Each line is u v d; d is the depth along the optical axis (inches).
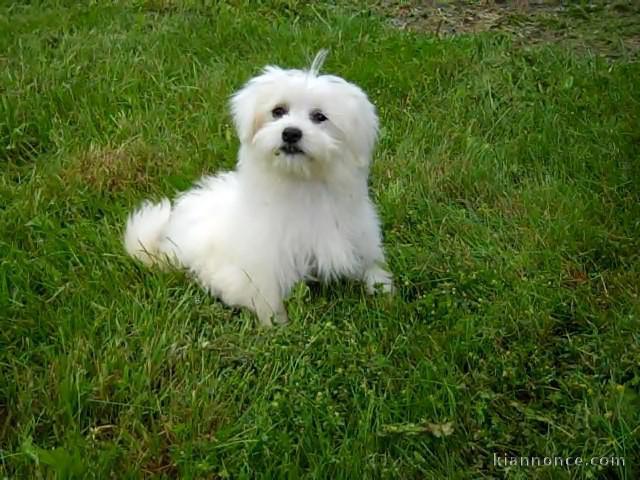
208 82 56.9
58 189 45.3
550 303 37.4
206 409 31.0
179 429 30.0
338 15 69.6
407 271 39.9
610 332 35.5
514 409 31.9
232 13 69.2
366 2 75.7
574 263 40.7
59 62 58.5
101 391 31.8
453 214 45.2
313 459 29.1
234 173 43.1
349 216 37.8
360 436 30.0
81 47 60.8
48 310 35.9
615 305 37.8
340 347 34.0
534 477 28.8
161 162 48.7
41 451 28.1
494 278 38.9
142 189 47.0
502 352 34.8
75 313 35.6
